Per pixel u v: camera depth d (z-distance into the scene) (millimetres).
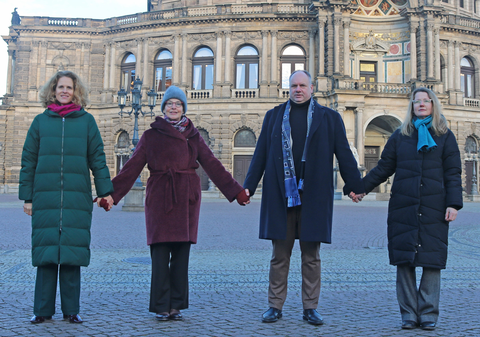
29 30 55281
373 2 51594
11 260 10992
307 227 6523
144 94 53094
